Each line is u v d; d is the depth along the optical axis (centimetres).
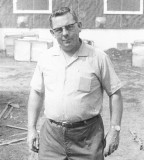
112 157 501
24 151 523
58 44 273
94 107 270
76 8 1478
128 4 1484
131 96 895
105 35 1498
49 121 276
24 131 620
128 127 643
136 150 530
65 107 263
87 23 1491
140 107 792
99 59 265
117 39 1502
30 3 1469
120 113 274
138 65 1271
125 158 499
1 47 1473
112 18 1492
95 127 272
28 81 1044
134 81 1071
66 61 265
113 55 1442
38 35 1473
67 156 276
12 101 818
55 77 266
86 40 1409
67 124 266
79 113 263
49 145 277
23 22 1480
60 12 253
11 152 519
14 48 1368
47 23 1481
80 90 262
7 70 1184
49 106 271
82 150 270
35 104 290
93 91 267
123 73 1180
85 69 263
